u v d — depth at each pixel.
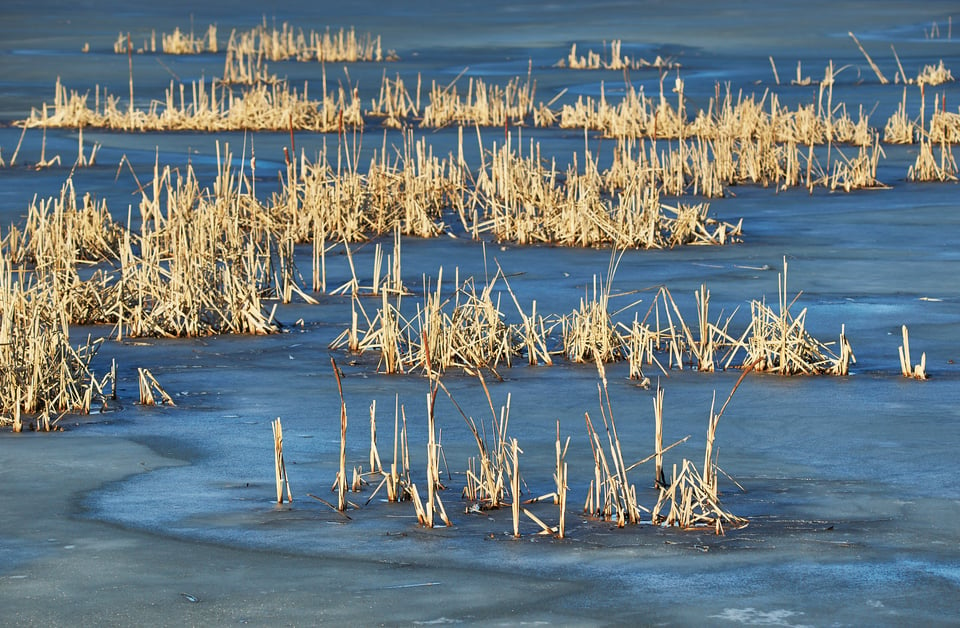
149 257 50.16
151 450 30.95
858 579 22.86
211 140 101.06
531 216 63.66
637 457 30.38
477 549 24.38
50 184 78.81
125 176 82.19
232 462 30.03
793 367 38.62
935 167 82.38
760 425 33.03
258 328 43.94
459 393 36.31
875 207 72.12
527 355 40.81
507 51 182.25
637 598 22.06
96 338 42.94
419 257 58.47
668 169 79.00
